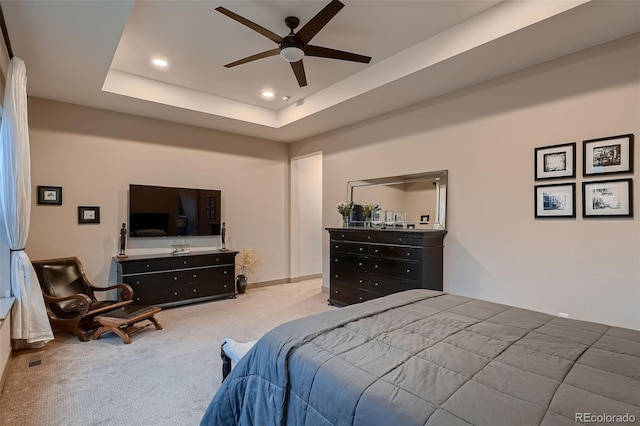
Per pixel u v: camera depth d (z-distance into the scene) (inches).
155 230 188.2
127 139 181.9
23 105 115.7
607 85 108.0
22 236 119.6
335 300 185.2
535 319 73.8
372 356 54.7
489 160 137.8
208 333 141.6
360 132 196.2
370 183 189.8
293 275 253.3
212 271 194.9
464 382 46.3
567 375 47.9
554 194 119.5
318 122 198.2
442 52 121.0
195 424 80.5
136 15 109.3
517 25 101.2
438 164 156.3
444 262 153.1
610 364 51.4
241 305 187.0
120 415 83.5
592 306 111.0
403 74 134.7
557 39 106.6
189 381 100.7
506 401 41.4
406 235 147.2
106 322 130.1
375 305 84.2
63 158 163.3
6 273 117.3
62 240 162.6
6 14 94.6
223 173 219.0
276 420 54.9
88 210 169.6
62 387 96.3
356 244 172.6
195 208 203.0
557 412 38.9
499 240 134.4
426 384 45.7
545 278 121.6
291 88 173.6
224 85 169.6
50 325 133.3
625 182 104.5
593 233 110.9
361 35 123.3
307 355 56.2
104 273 174.2
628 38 104.1
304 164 262.8
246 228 230.1
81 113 168.1
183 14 109.2
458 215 148.3
